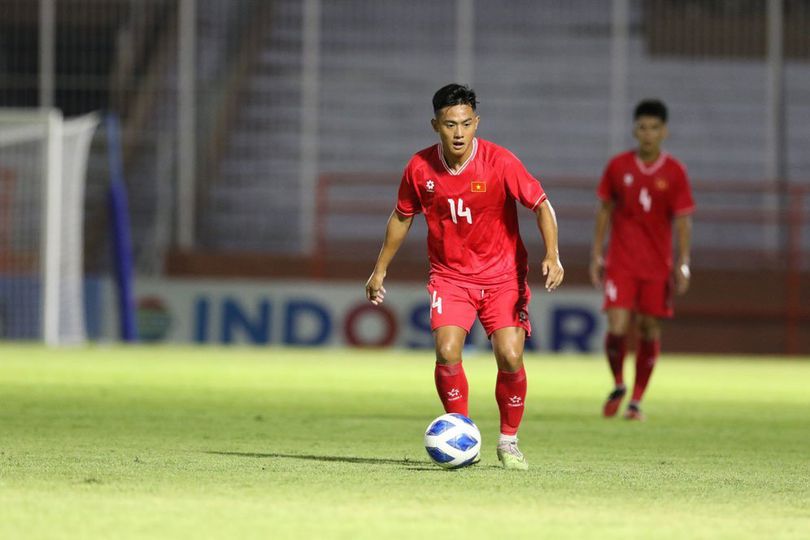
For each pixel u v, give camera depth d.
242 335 77.19
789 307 79.31
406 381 48.81
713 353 79.44
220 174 87.00
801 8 90.69
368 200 87.56
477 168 21.58
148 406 35.94
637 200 36.75
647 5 92.56
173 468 20.36
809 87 91.56
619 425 32.97
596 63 93.25
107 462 21.19
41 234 77.31
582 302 76.62
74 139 77.00
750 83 92.44
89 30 85.00
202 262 81.06
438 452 20.58
